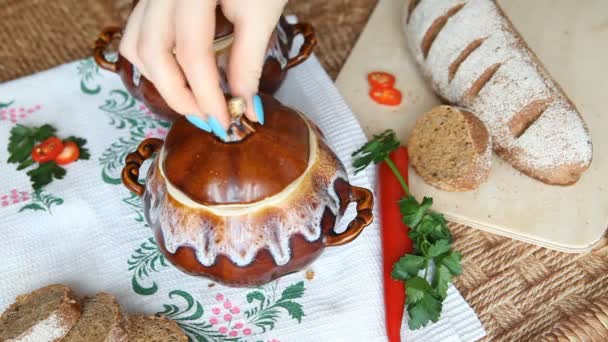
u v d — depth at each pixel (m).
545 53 0.65
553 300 0.50
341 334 0.46
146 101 0.51
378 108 0.61
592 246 0.52
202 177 0.39
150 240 0.51
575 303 0.49
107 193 0.54
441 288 0.47
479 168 0.53
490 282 0.51
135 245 0.51
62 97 0.60
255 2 0.37
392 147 0.53
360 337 0.46
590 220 0.53
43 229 0.52
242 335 0.46
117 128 0.58
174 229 0.41
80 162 0.56
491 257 0.52
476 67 0.57
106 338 0.44
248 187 0.39
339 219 0.43
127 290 0.48
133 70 0.50
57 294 0.46
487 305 0.50
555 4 0.70
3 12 0.70
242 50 0.37
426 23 0.61
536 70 0.56
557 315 0.49
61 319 0.44
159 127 0.58
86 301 0.47
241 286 0.44
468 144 0.54
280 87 0.56
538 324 0.48
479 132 0.54
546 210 0.54
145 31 0.37
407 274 0.47
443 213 0.54
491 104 0.56
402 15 0.68
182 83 0.38
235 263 0.41
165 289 0.48
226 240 0.41
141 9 0.40
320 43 0.67
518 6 0.70
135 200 0.53
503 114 0.55
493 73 0.57
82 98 0.60
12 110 0.59
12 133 0.57
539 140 0.54
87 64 0.62
